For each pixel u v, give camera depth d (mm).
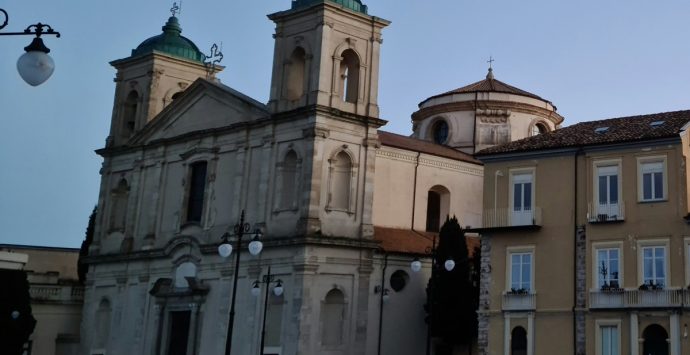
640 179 43625
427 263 59000
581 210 45000
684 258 41500
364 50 56938
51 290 69562
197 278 59406
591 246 44188
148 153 67188
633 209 43438
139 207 66812
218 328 56969
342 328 53312
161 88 70250
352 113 55125
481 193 67375
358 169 55438
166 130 66688
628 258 43031
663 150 43156
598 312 43094
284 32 58031
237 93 60562
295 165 56031
